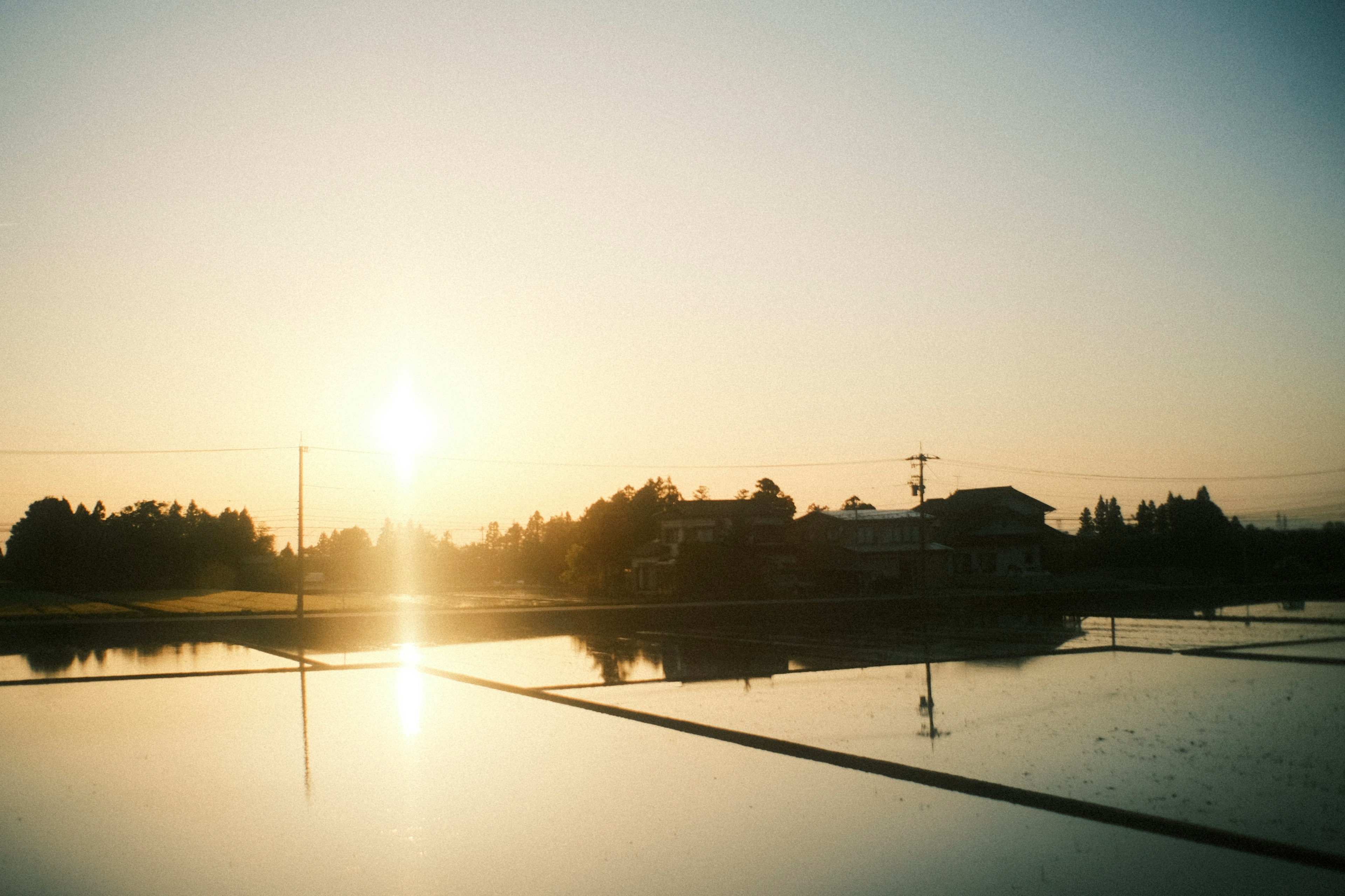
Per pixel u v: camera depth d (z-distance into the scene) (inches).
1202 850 420.5
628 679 1020.5
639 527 3216.0
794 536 2765.7
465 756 636.1
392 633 1658.5
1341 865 391.9
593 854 432.5
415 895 384.8
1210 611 1813.5
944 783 544.4
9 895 386.9
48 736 719.1
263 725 758.5
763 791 540.1
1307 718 696.4
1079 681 907.4
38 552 3764.8
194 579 3846.0
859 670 1033.5
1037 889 375.9
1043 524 2901.1
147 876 409.7
